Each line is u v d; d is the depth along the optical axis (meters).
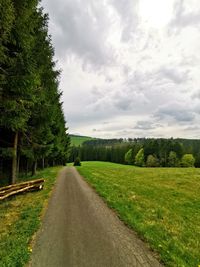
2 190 12.88
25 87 10.84
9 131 16.78
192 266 5.67
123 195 14.78
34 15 14.51
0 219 9.04
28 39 11.27
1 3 8.05
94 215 9.79
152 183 22.64
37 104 16.30
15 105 10.55
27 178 23.31
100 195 14.63
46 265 5.45
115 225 8.51
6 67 10.52
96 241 6.93
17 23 10.39
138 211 10.66
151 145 94.69
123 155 121.19
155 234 7.60
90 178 25.23
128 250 6.36
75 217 9.44
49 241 6.86
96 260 5.75
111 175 30.88
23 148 19.42
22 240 6.76
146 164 90.75
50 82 19.22
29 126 17.03
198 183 23.19
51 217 9.40
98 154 142.00
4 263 5.45
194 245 7.08
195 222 9.80
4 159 20.44
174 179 26.45
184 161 86.31
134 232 7.81
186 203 13.66
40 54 15.99
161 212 10.84
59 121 33.72
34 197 13.86
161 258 5.91
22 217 9.23
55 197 13.76
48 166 55.06
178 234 7.92
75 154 144.00
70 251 6.21
